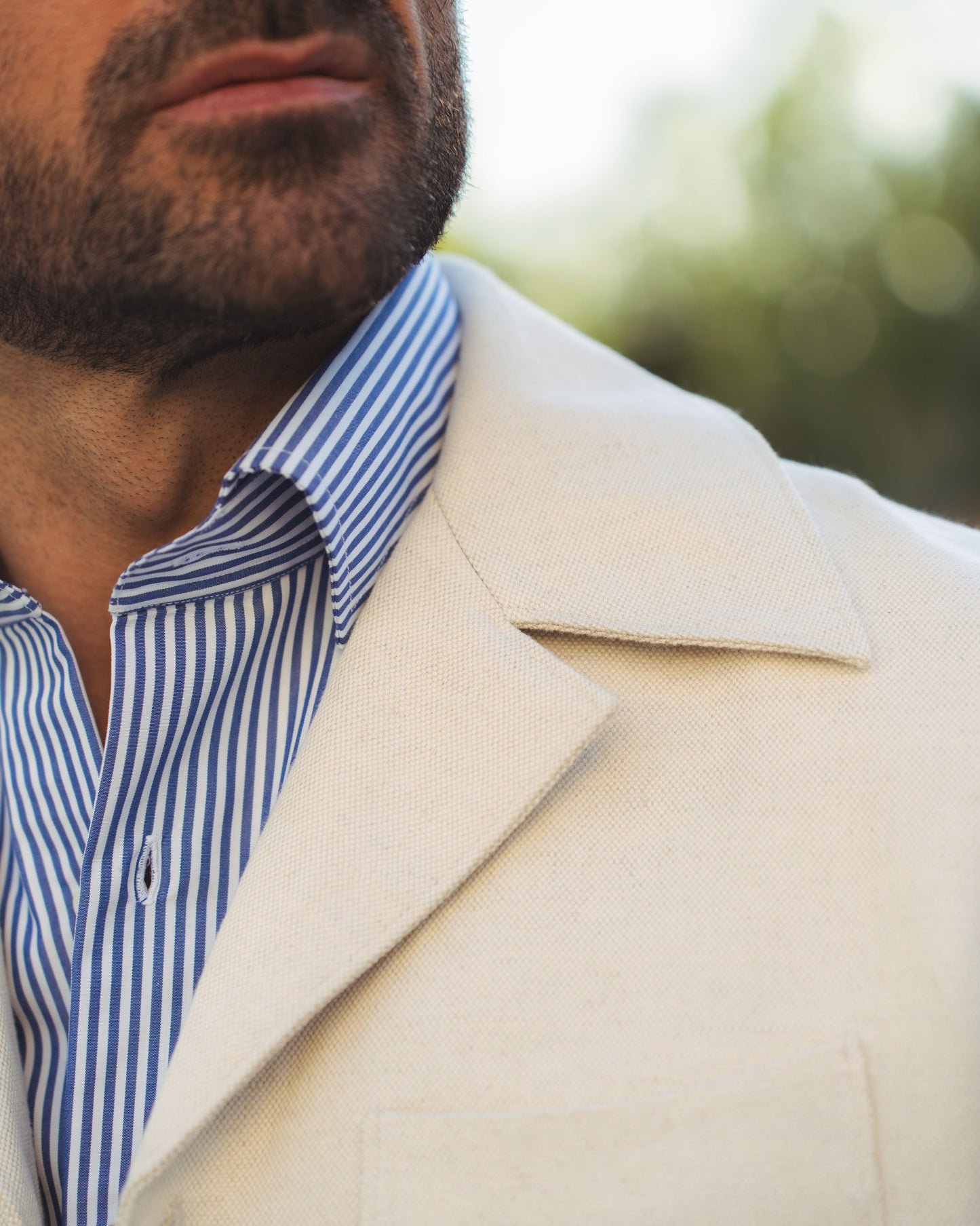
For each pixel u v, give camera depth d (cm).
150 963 78
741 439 83
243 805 81
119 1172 75
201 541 76
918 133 706
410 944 67
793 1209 61
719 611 72
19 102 66
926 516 91
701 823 68
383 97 67
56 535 92
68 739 87
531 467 81
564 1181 62
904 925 64
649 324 753
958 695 69
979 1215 61
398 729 71
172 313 69
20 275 70
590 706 69
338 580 77
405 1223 62
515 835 69
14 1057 76
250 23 62
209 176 63
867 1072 62
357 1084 65
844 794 67
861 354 725
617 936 66
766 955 64
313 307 66
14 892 89
